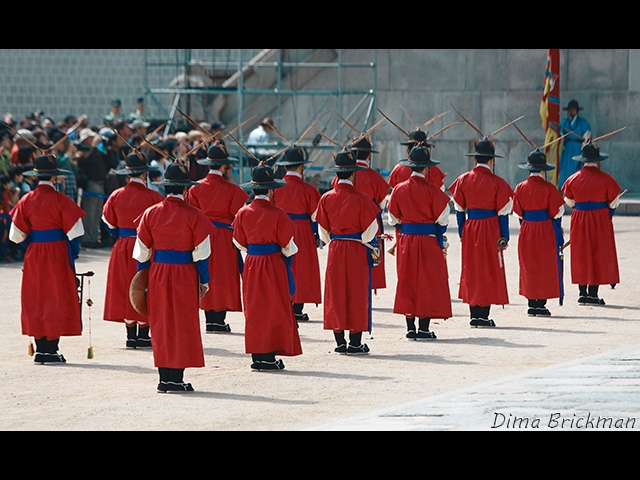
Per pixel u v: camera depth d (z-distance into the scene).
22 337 39.56
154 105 84.38
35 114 71.69
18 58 82.25
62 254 35.47
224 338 39.69
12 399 29.58
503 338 38.06
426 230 38.25
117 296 37.94
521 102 82.00
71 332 35.53
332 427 24.67
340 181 36.19
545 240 43.03
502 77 82.12
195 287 30.58
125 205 37.97
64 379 32.50
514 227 70.94
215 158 41.38
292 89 83.38
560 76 81.31
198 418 26.83
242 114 82.44
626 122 80.19
